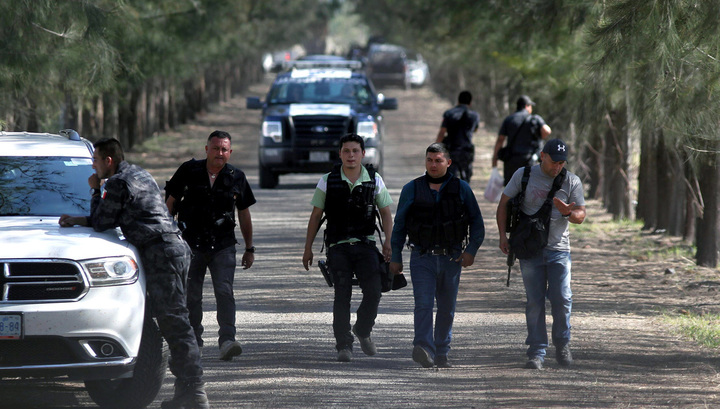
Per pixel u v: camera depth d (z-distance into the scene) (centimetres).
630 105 5000
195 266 3122
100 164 2633
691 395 2773
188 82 17950
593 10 4366
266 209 7294
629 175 7619
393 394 2766
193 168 3111
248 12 13962
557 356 3173
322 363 3139
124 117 13075
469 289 4531
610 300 4359
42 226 2641
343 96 8700
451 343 3503
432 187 3123
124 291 2461
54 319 2370
